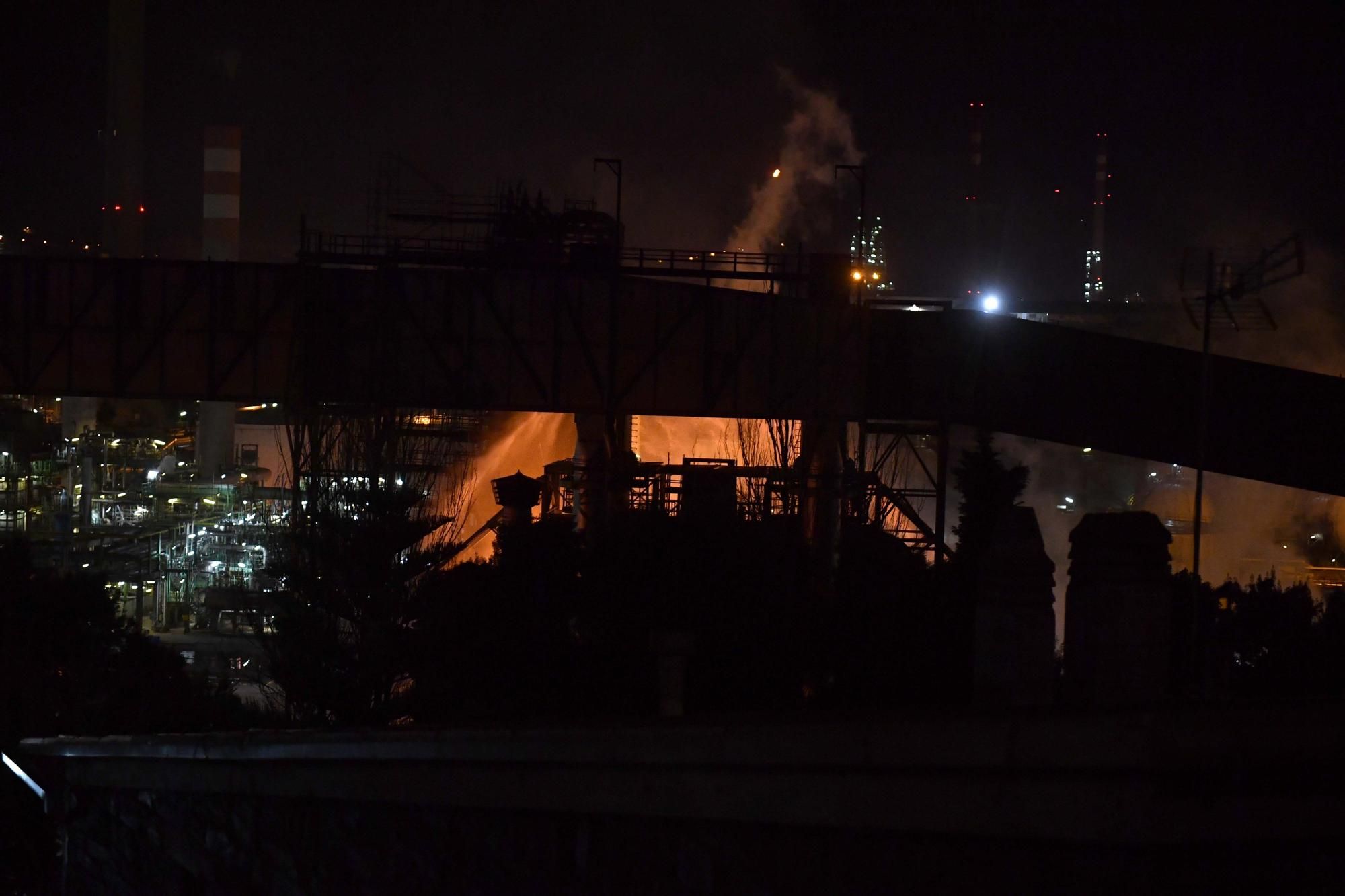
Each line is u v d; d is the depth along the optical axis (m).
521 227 57.91
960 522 46.84
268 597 57.50
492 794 9.95
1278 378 52.97
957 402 56.59
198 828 13.38
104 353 55.19
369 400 55.19
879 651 28.20
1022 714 6.89
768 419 57.44
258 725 39.56
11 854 24.69
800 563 38.34
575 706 33.72
